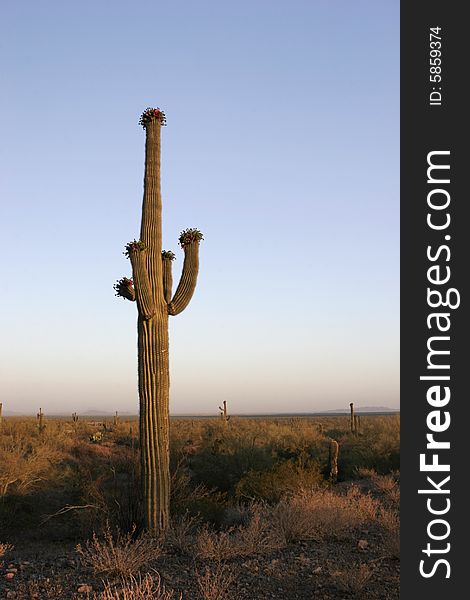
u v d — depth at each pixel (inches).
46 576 323.0
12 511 505.0
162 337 433.7
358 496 548.1
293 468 630.5
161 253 451.5
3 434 1139.3
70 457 831.7
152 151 454.9
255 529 380.8
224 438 806.5
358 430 1282.0
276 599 286.5
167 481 421.1
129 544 388.2
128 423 1716.3
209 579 307.3
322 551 369.4
